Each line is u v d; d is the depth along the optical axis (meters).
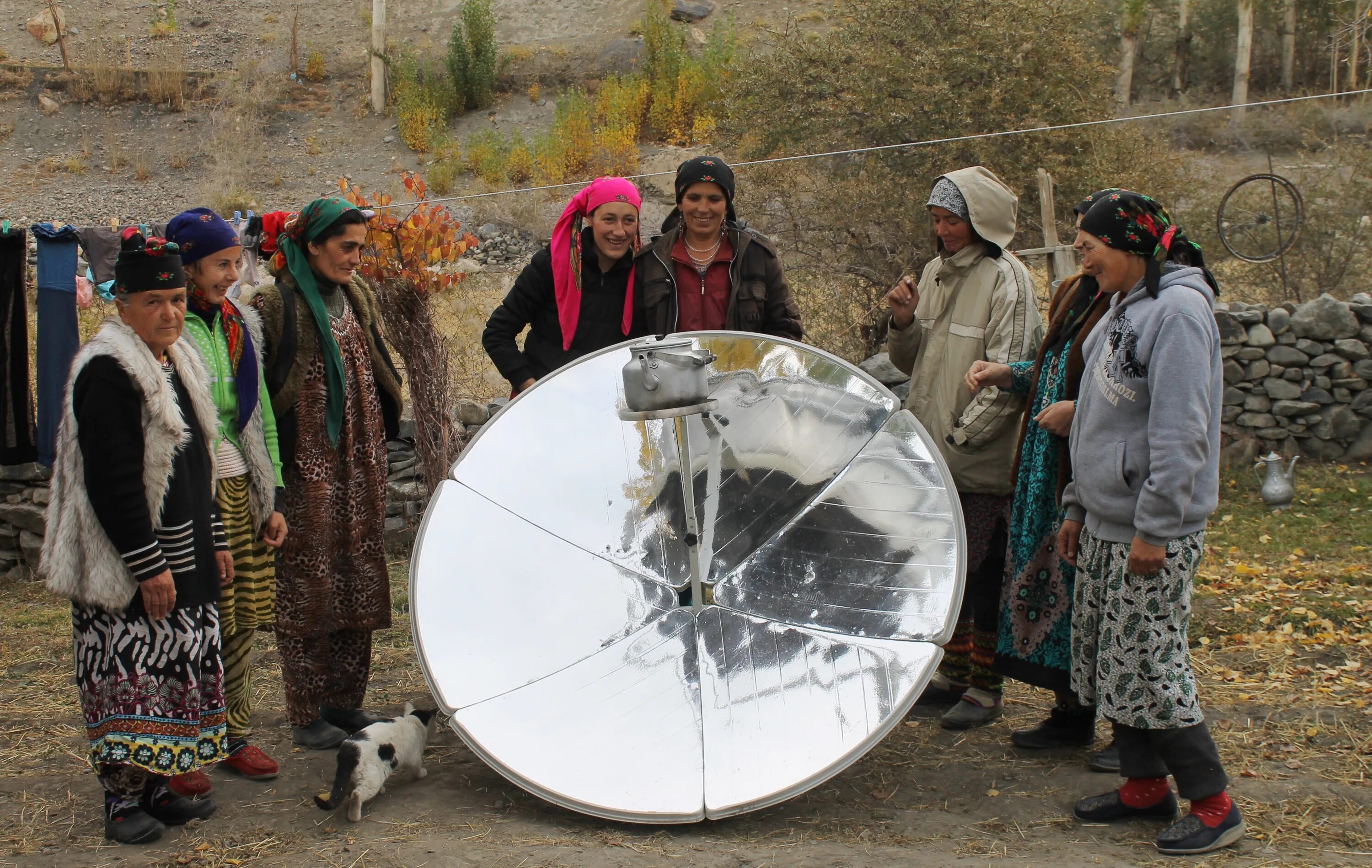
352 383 3.72
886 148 9.84
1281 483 7.17
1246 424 7.89
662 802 3.02
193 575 3.04
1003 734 3.85
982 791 3.36
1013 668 3.61
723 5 25.47
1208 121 20.95
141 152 19.94
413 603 3.35
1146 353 2.88
